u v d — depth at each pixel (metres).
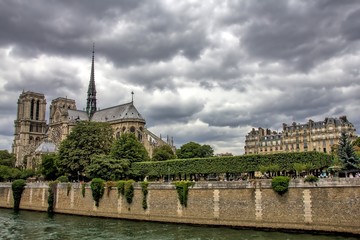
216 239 53.59
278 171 77.81
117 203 80.69
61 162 114.56
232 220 63.81
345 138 76.69
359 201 53.19
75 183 91.56
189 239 54.19
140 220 75.50
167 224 69.62
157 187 74.44
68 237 58.25
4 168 162.12
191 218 68.44
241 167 80.81
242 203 63.38
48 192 97.25
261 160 78.50
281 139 187.25
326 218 55.41
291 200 58.84
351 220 53.44
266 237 53.72
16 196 107.00
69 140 116.19
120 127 190.38
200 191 68.38
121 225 69.69
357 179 53.84
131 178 103.75
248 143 199.75
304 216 57.25
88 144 114.69
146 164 100.62
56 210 94.25
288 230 58.19
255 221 61.47
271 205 60.53
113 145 117.25
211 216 66.19
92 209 85.44
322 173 73.94
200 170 87.75
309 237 52.50
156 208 73.75
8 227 69.31
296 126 184.00
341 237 51.84
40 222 76.00
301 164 71.56
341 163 75.81
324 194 56.12
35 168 190.38
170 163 94.69
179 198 70.44
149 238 55.94
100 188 84.44
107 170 98.62
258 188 62.16
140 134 191.00
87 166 105.62
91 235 59.62
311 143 176.00
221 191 65.94
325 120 175.38
